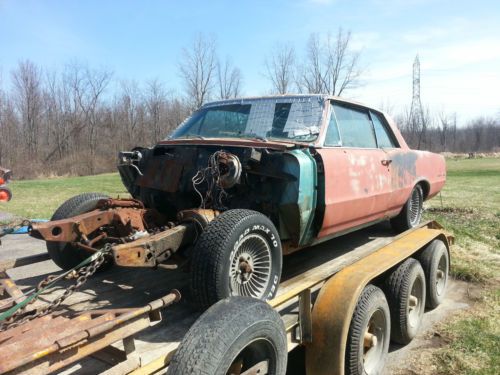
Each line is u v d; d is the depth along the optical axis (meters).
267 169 3.63
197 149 3.94
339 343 3.40
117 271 4.21
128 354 2.51
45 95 46.91
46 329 2.30
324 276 3.91
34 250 6.98
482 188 18.25
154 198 4.22
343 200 4.05
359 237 5.70
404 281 4.55
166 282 3.91
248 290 3.26
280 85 38.16
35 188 20.38
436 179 6.54
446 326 5.16
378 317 4.07
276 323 2.76
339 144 4.41
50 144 46.84
